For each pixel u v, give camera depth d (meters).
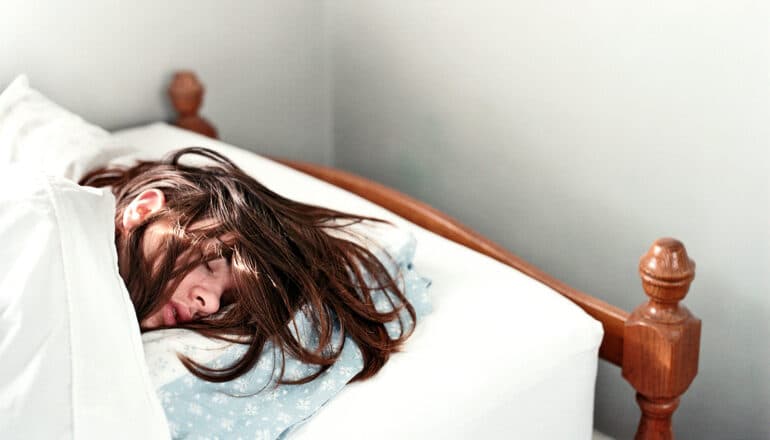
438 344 1.26
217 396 1.14
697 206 1.64
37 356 1.05
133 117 1.96
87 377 1.06
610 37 1.68
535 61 1.81
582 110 1.76
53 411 1.04
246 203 1.33
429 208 1.58
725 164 1.58
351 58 2.18
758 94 1.51
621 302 1.80
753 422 1.67
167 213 1.28
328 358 1.20
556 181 1.84
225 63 2.05
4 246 1.11
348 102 2.23
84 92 1.88
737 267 1.62
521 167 1.90
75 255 1.13
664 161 1.66
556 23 1.75
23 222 1.12
